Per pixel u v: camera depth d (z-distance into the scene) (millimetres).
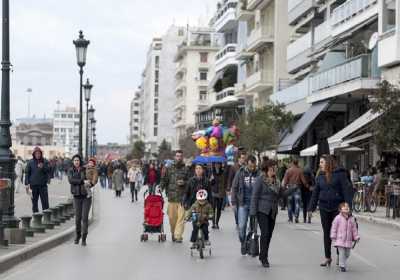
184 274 13000
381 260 15586
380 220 26266
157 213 19031
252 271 13445
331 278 12672
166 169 19203
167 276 12742
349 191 13922
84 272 13258
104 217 27922
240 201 15922
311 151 38094
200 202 15531
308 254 16328
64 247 17594
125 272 13250
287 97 53438
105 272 13250
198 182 17875
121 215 28938
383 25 35625
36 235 18812
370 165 35625
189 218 15578
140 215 28922
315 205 14375
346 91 38844
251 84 65500
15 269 13633
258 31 63469
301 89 49469
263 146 48031
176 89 133500
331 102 42562
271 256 15891
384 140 26359
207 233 15703
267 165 14086
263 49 65438
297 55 53562
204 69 124438
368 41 40531
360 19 39375
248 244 15359
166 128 162250
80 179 18141
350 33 41250
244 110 75250
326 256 14297
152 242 18875
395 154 34469
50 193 44281
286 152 50219
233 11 83625
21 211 27344
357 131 35250
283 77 60938
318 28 48500
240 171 16062
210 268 13828
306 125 44688
